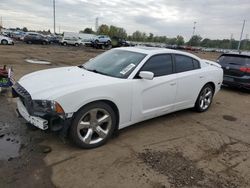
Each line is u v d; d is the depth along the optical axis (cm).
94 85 376
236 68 902
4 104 561
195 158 385
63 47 3653
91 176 321
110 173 330
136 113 439
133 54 480
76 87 362
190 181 325
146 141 430
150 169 345
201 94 597
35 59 1622
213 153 405
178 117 569
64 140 384
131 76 429
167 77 484
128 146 407
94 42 4009
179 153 396
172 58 511
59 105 343
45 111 346
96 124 389
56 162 346
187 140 447
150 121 527
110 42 4194
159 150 401
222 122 561
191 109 620
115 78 417
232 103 750
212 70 612
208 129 510
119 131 463
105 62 484
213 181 328
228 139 468
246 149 431
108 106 396
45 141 401
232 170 359
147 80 443
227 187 318
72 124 363
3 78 639
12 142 391
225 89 974
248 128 537
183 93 529
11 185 294
